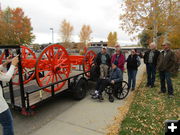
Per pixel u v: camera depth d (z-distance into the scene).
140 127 2.78
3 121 1.93
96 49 6.89
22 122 3.06
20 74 2.56
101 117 3.26
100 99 4.21
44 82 4.24
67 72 4.23
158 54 5.07
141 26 8.62
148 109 3.55
